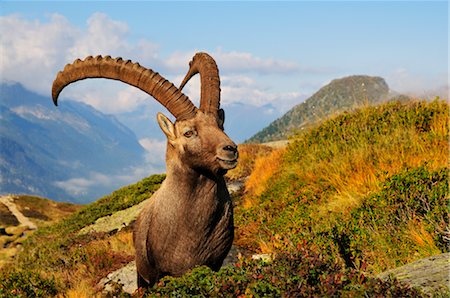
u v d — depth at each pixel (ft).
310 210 30.09
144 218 20.51
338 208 28.58
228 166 17.94
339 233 23.98
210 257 19.36
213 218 19.10
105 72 20.54
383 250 22.06
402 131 34.40
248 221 34.40
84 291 30.07
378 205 24.40
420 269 16.06
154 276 20.27
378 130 36.63
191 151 18.49
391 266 21.26
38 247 56.24
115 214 60.59
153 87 19.58
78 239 50.55
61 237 59.16
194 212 18.84
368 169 31.14
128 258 36.01
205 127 18.71
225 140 18.11
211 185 18.89
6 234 120.47
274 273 14.58
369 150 33.71
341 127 39.19
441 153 28.86
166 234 19.16
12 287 28.91
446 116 34.09
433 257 16.92
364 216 24.22
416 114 35.65
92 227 58.13
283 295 13.24
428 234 21.09
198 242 18.99
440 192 22.94
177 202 19.01
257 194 42.09
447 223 21.16
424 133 33.53
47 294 29.81
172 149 19.20
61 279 32.65
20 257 55.36
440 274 15.05
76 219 65.26
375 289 13.14
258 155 59.62
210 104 19.61
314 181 34.53
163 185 19.98
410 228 22.06
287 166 41.39
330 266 15.07
